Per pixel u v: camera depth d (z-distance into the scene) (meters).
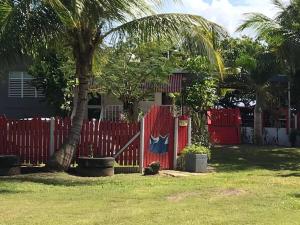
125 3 13.24
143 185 12.47
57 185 12.46
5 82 28.25
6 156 14.10
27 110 28.55
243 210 9.02
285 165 18.81
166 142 16.27
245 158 21.00
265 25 21.48
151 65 22.08
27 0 12.27
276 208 9.24
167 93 24.88
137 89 23.03
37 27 12.91
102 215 8.58
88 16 13.30
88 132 15.69
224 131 28.97
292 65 22.02
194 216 8.45
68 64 23.78
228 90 30.44
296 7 21.53
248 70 27.38
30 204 9.73
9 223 7.99
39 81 25.42
